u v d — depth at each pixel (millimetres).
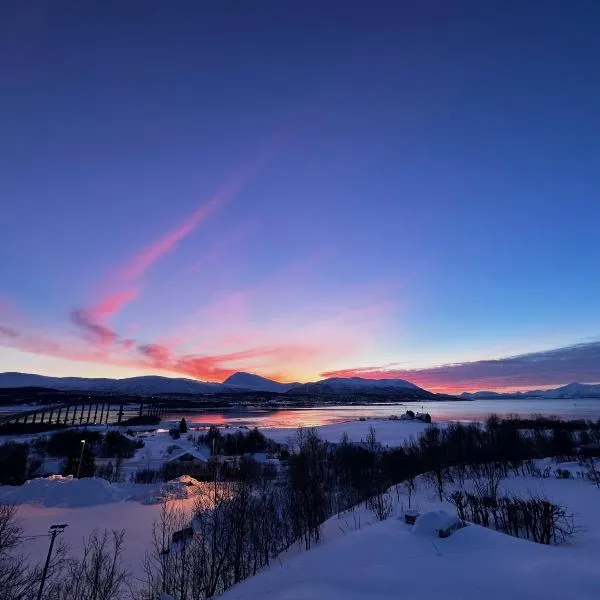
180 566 24891
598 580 11250
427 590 11672
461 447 73812
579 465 57406
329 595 11984
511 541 15273
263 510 32312
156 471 79125
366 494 44219
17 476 76312
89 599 20719
